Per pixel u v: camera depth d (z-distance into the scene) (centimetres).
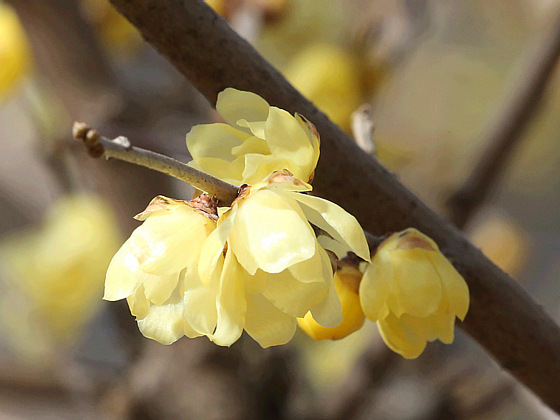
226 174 37
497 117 53
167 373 53
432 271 37
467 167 53
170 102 57
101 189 55
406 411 57
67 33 52
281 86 38
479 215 57
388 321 38
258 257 35
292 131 36
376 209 39
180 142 54
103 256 66
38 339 67
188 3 38
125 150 35
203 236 36
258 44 54
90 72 54
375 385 53
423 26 59
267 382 53
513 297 40
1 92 52
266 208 35
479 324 40
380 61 56
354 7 57
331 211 36
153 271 36
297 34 55
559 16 52
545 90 52
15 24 51
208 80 38
